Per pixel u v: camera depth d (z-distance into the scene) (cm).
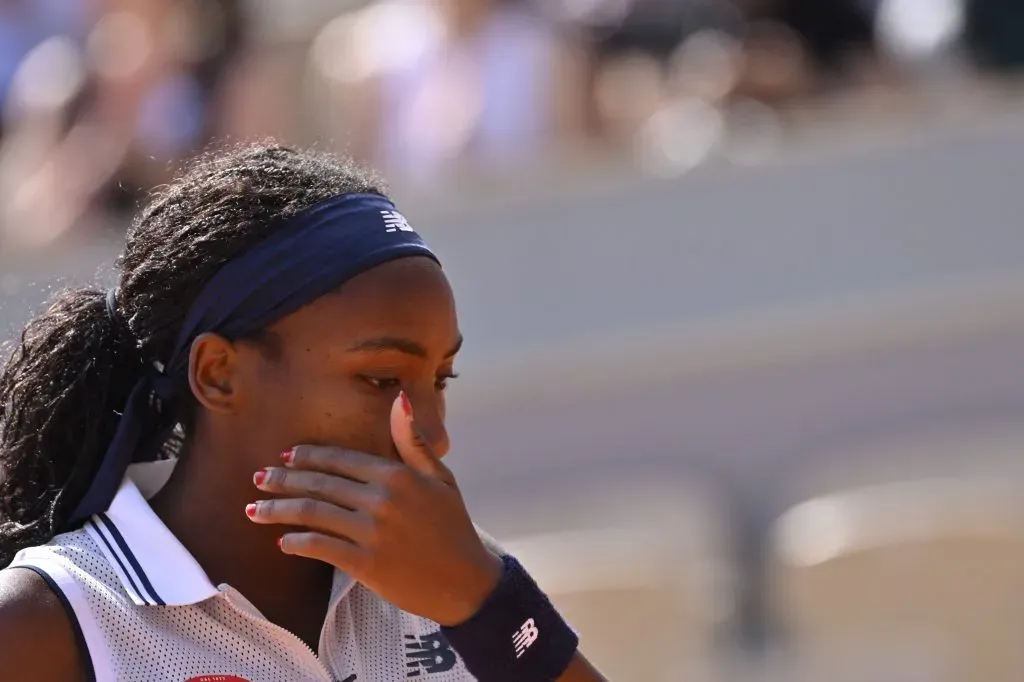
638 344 1661
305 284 634
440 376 670
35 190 1786
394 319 635
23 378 684
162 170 1738
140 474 697
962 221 1614
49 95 1870
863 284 1630
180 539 662
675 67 1778
